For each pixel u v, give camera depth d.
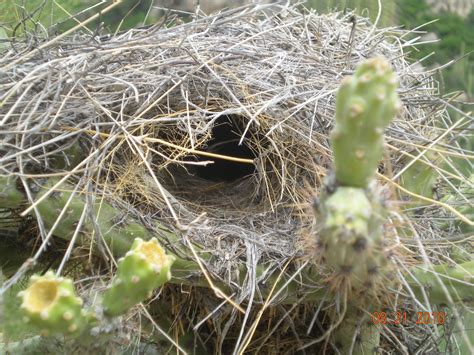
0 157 0.38
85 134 0.41
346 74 0.49
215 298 0.42
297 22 0.57
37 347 0.38
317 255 0.32
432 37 0.77
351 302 0.39
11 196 0.37
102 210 0.39
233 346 0.46
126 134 0.40
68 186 0.38
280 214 0.46
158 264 0.30
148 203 0.42
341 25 0.59
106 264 0.38
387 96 0.27
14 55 0.45
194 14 0.54
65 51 0.45
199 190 0.53
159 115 0.44
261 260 0.40
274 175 0.49
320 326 0.43
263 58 0.48
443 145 0.44
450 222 0.48
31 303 0.28
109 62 0.44
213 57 0.45
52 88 0.40
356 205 0.28
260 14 0.60
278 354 0.46
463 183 0.50
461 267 0.37
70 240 0.38
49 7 0.69
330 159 0.44
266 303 0.37
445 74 0.75
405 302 0.41
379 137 0.27
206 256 0.39
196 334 0.43
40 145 0.37
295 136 0.45
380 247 0.30
